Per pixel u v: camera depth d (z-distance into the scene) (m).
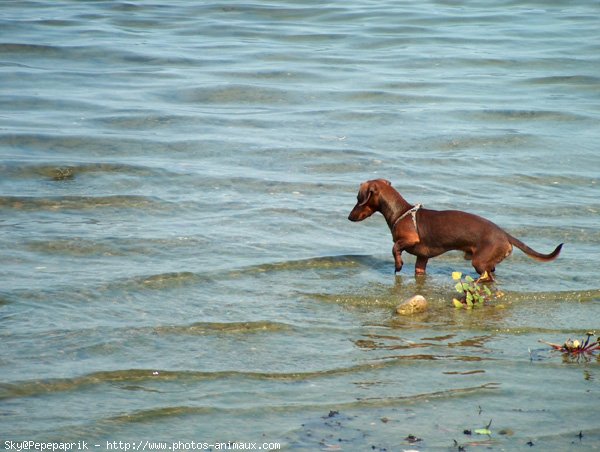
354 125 22.20
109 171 17.86
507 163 19.39
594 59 30.67
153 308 11.59
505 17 38.84
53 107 22.95
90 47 30.25
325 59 30.19
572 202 16.75
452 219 12.48
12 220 15.02
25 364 9.80
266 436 8.42
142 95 24.48
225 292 12.26
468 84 27.25
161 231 14.64
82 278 12.47
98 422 8.63
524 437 8.47
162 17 37.34
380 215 15.92
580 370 10.00
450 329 11.16
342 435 8.45
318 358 10.21
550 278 12.98
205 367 9.89
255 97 24.88
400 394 9.34
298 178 17.91
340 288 12.55
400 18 38.22
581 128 22.53
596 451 8.22
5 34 32.06
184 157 19.22
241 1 41.66
